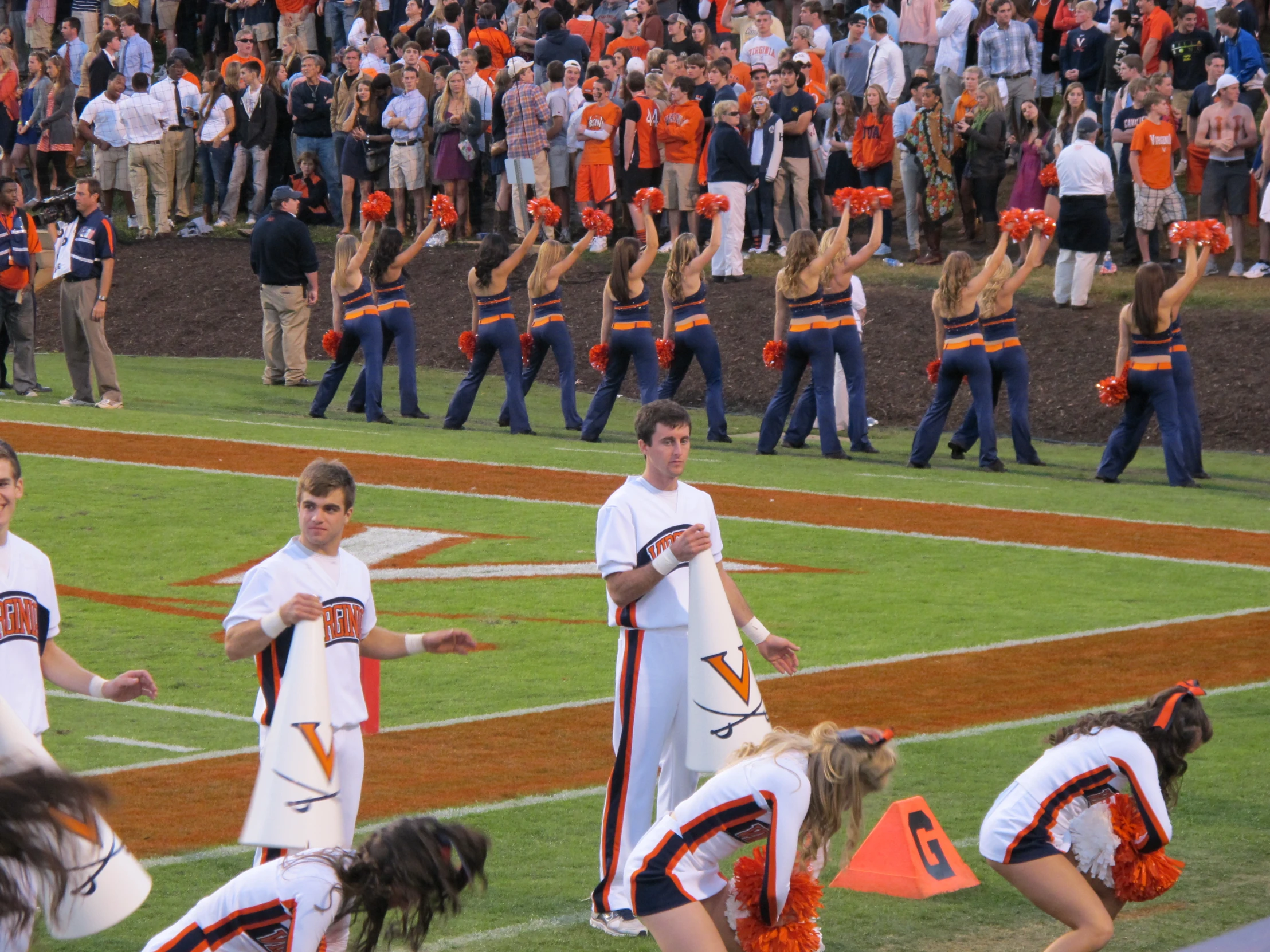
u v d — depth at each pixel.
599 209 79.12
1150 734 15.88
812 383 56.78
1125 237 75.31
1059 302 73.19
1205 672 29.28
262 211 90.56
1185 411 52.47
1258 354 66.31
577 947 17.30
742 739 17.34
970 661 30.11
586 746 25.20
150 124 88.19
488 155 85.62
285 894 12.19
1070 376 68.12
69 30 96.06
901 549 40.25
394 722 26.69
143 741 25.80
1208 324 69.19
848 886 19.56
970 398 68.38
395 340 64.31
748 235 83.06
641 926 17.70
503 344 58.88
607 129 76.94
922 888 19.22
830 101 77.94
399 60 84.38
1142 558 39.44
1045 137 75.12
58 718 27.17
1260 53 75.75
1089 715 16.28
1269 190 69.69
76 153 90.06
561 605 34.88
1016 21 77.38
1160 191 70.69
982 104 74.88
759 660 30.38
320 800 15.11
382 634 17.27
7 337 62.53
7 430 53.44
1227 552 40.34
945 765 23.83
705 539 17.61
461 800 22.48
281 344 70.88
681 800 18.50
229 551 39.75
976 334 53.06
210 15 98.94
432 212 61.00
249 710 27.80
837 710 26.91
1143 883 15.79
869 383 70.44
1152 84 70.44
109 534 41.12
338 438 55.31
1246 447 61.50
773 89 78.38
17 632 17.03
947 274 52.72
